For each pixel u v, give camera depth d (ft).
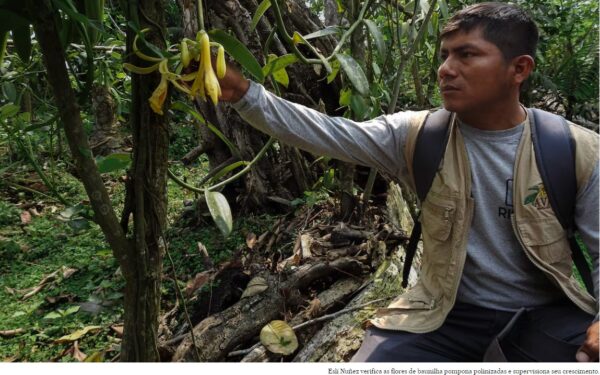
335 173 7.90
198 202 7.89
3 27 2.99
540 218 3.56
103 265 7.02
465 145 3.74
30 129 3.92
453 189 3.71
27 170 10.46
